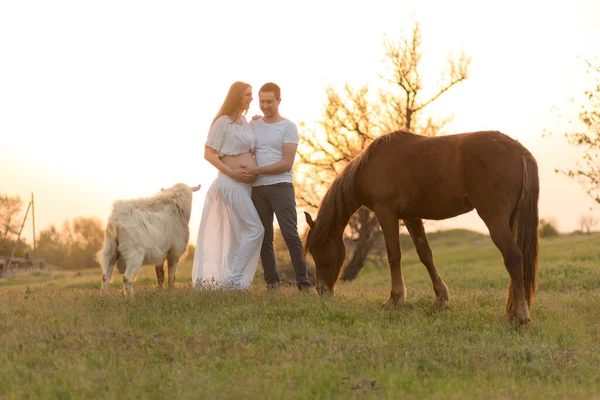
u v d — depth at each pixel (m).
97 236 79.25
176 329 6.93
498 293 11.15
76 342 6.30
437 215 8.19
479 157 7.47
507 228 7.35
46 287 23.09
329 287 9.15
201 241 9.52
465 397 4.97
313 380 5.18
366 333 6.95
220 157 9.45
